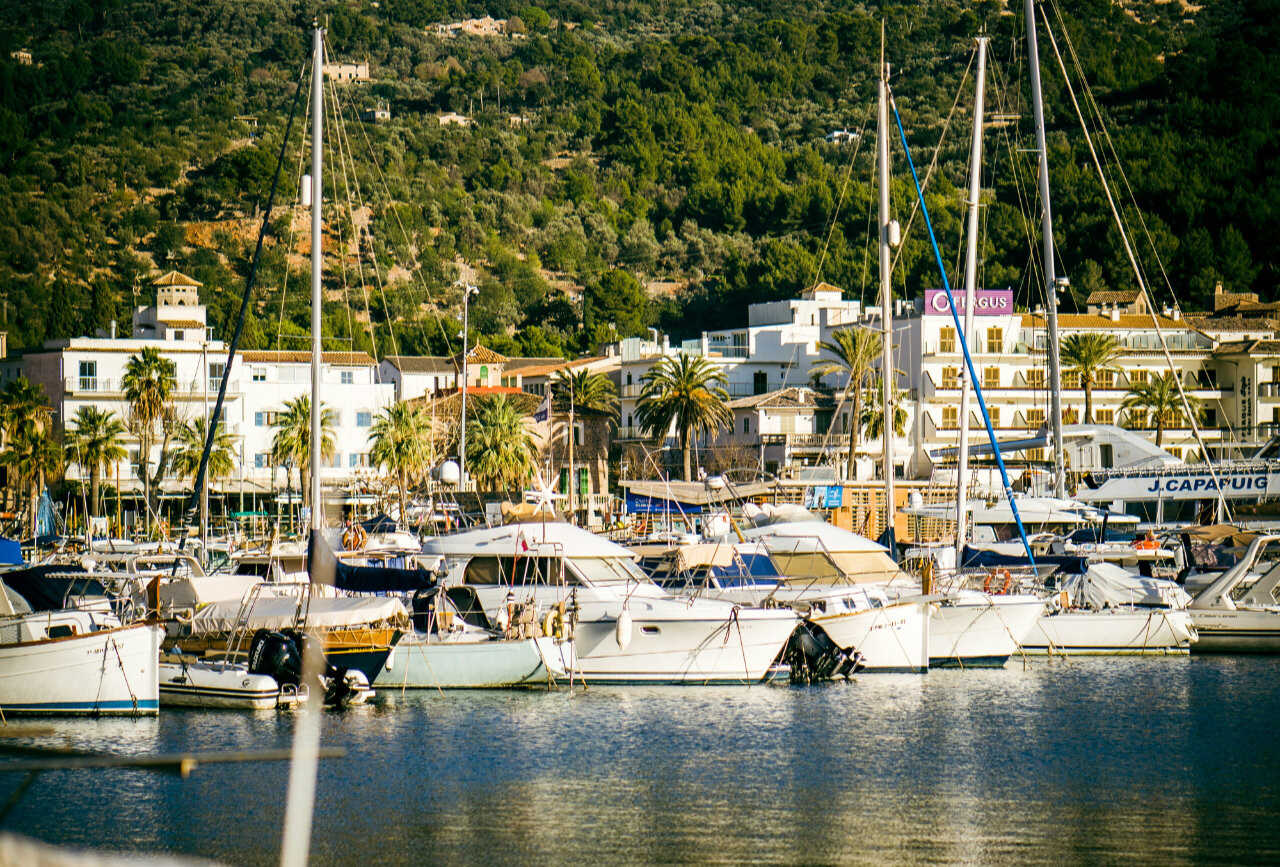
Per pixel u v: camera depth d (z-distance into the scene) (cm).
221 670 5328
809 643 6072
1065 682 6166
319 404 6025
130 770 4431
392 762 4547
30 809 3988
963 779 4356
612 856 3556
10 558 5900
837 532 6869
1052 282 8938
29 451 15150
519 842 3675
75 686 5012
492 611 6012
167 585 5834
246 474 16312
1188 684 6131
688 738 4934
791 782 4306
